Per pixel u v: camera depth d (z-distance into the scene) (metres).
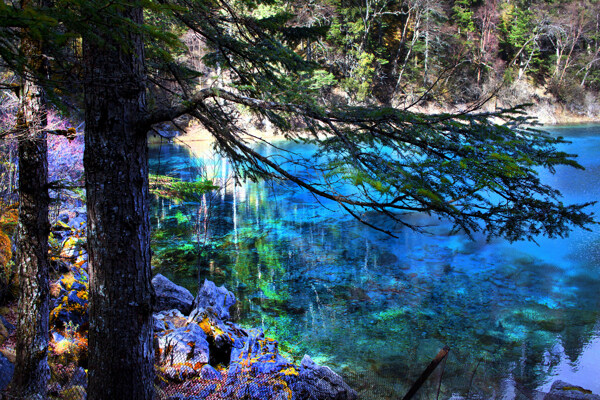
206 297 8.27
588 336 7.54
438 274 10.52
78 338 5.96
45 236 4.22
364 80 35.38
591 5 50.56
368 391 6.02
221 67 4.37
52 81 2.24
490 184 2.46
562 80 48.34
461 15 42.34
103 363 3.24
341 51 36.69
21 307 4.16
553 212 2.57
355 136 3.12
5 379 4.56
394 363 6.75
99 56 2.94
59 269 7.43
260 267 10.98
